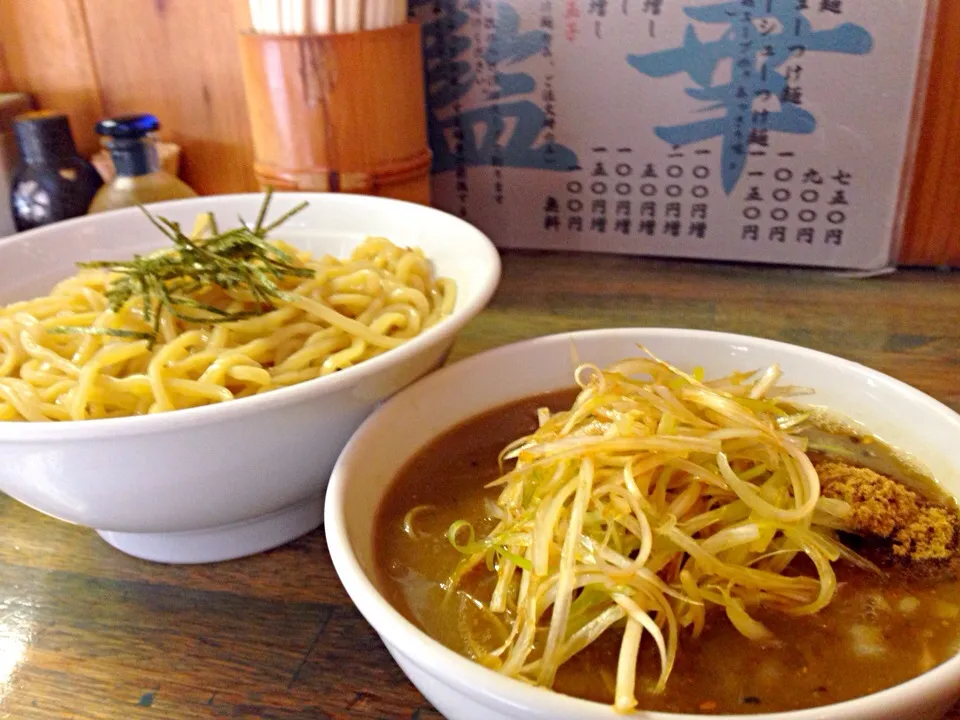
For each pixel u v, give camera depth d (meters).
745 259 0.50
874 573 0.23
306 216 0.42
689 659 0.21
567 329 0.43
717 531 0.24
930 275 0.48
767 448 0.24
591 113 0.49
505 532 0.24
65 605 0.27
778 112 0.46
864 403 0.28
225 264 0.31
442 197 0.54
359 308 0.34
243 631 0.26
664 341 0.31
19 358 0.31
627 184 0.50
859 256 0.48
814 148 0.46
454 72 0.50
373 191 0.46
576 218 0.52
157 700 0.24
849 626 0.22
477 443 0.29
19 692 0.24
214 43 0.53
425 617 0.23
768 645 0.21
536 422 0.30
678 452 0.24
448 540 0.25
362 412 0.27
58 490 0.25
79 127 0.57
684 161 0.49
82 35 0.55
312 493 0.29
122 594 0.28
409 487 0.27
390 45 0.43
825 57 0.44
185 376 0.30
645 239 0.51
